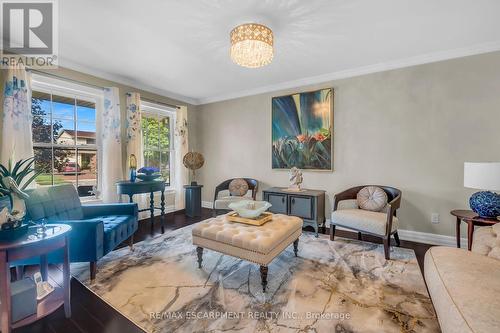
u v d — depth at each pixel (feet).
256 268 7.38
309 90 12.08
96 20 6.97
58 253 6.29
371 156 10.67
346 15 6.75
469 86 8.77
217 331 4.70
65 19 6.93
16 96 8.23
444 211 9.30
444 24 7.19
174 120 15.29
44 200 7.14
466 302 3.31
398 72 10.01
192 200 13.88
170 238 10.18
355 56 9.48
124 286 6.37
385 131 10.34
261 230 6.93
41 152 9.55
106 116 11.11
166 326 4.87
